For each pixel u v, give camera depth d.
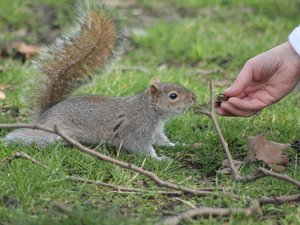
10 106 8.32
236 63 10.81
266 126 7.82
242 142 7.35
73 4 7.73
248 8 14.44
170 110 7.24
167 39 12.10
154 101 7.18
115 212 5.46
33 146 6.93
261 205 5.66
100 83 9.09
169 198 5.92
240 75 6.62
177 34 12.19
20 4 13.36
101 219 5.13
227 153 6.23
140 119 7.14
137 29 12.77
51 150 6.77
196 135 7.51
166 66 10.73
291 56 6.54
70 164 6.59
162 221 5.27
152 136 7.18
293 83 6.63
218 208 5.47
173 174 6.52
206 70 10.66
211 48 11.39
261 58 6.60
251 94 6.77
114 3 14.49
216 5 14.61
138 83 9.23
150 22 13.45
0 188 5.88
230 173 6.50
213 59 11.16
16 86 9.13
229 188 5.98
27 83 7.70
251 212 5.44
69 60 7.59
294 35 6.55
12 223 5.27
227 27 12.84
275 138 7.41
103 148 7.01
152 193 5.96
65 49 7.60
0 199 5.72
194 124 7.86
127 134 7.13
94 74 7.71
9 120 7.71
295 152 7.06
